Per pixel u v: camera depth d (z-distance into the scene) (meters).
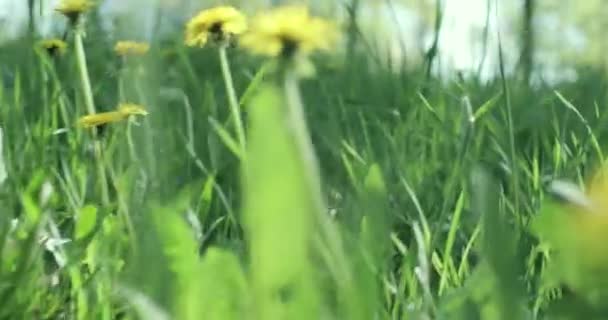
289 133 0.59
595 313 0.51
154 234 0.72
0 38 1.77
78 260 0.88
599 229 0.50
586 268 0.51
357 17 1.86
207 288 0.70
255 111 0.58
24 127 1.25
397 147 1.28
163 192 0.99
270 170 0.59
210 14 1.01
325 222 0.68
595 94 1.69
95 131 1.07
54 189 1.06
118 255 0.87
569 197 0.51
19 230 0.92
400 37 1.80
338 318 0.69
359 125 1.46
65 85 1.44
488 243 0.64
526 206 1.03
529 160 1.24
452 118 1.30
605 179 0.50
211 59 1.91
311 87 1.73
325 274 0.69
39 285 0.89
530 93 1.72
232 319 0.70
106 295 0.84
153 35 1.72
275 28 0.70
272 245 0.64
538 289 0.88
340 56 1.90
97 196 1.06
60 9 1.13
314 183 0.63
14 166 1.11
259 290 0.65
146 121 1.04
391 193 1.11
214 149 1.21
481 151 1.22
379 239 0.71
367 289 0.70
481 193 0.63
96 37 1.80
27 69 1.54
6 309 0.84
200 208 1.03
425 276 0.84
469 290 0.69
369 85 1.73
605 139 1.33
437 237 0.93
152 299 0.72
